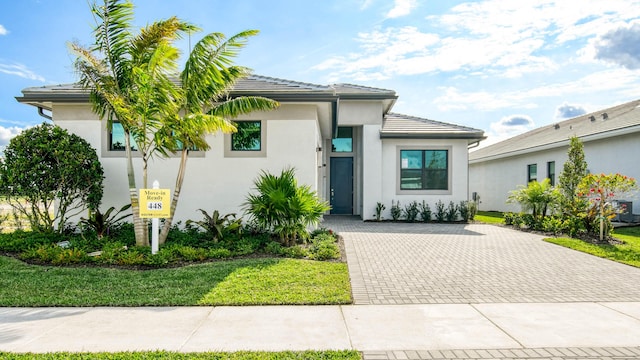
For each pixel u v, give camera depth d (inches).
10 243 318.7
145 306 194.5
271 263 278.8
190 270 260.2
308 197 342.0
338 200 703.7
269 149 411.2
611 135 547.5
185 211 406.9
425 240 407.8
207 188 408.8
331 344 149.8
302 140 412.5
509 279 250.2
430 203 618.2
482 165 958.4
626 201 538.3
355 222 594.9
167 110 300.8
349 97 600.1
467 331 163.5
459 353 142.5
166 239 344.8
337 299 202.4
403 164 622.8
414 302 203.6
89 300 200.2
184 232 380.2
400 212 612.4
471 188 1026.7
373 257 316.5
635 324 172.1
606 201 414.0
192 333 159.9
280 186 347.6
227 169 410.0
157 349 143.5
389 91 612.4
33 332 160.7
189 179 408.5
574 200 441.1
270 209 333.7
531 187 512.7
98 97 318.0
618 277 255.8
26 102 394.3
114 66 309.9
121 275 248.7
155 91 297.1
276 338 155.1
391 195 619.5
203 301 198.5
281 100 394.9
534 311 189.3
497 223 583.8
